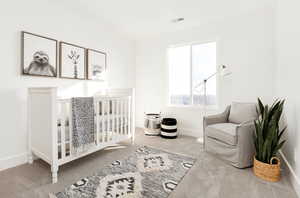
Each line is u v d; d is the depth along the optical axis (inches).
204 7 100.3
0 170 73.4
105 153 94.2
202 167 77.5
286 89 75.2
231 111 101.5
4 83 74.8
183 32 134.3
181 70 141.6
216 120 101.3
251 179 67.1
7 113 76.0
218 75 120.4
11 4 75.9
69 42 101.3
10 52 76.2
